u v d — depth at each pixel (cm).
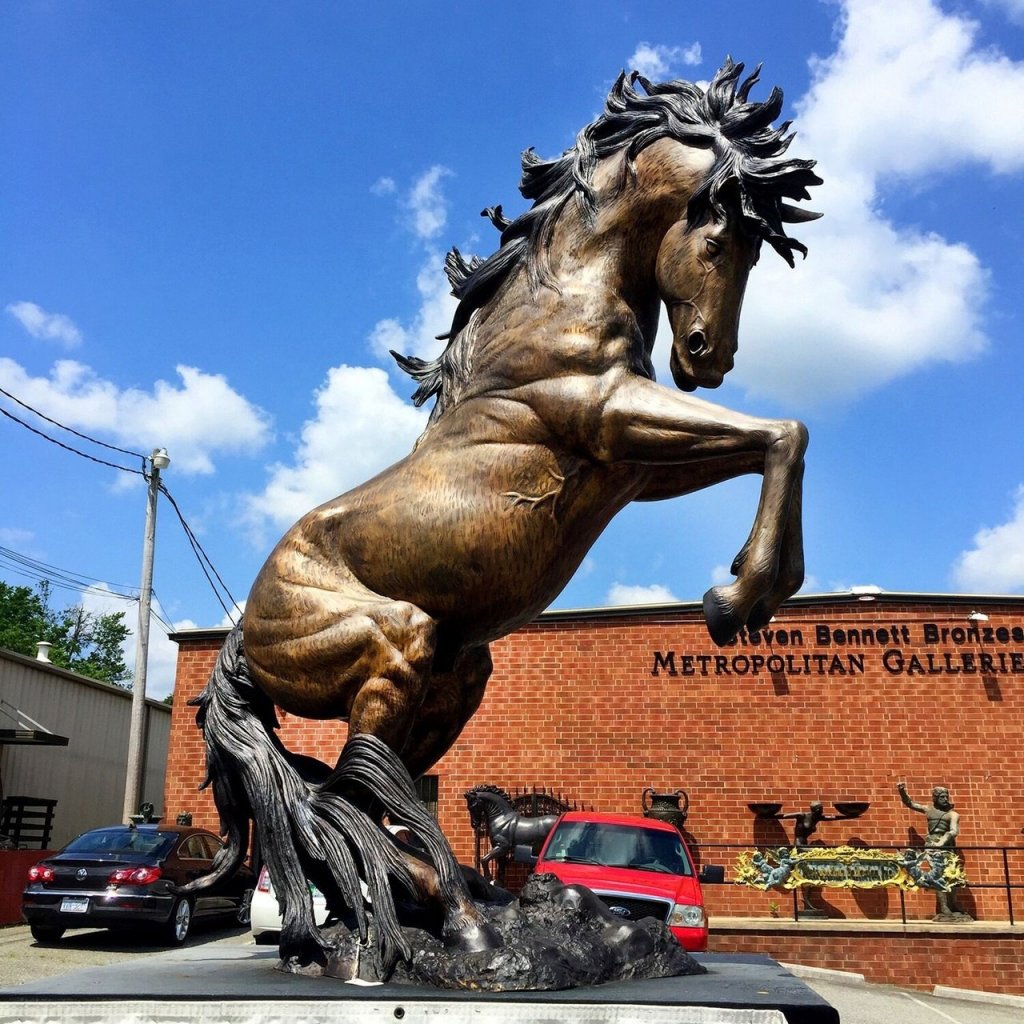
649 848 1038
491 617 306
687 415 286
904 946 1328
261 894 1155
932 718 1617
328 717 312
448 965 251
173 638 1784
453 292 346
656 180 314
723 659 1650
